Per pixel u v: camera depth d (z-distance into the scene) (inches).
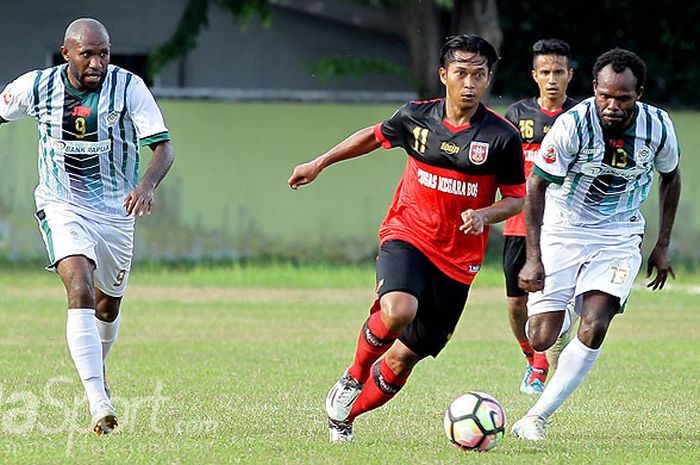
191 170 3235.7
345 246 3280.0
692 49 4160.9
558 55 1498.5
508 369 1577.3
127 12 3681.1
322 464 901.2
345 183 3282.5
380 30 3782.0
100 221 1103.6
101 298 1161.4
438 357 1692.9
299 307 2353.6
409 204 1008.2
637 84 1033.5
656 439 1066.1
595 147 1070.4
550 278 1117.7
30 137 3080.7
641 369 1587.1
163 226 3213.6
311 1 3708.2
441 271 994.7
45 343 1745.8
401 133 1013.2
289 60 3779.5
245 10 3321.9
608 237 1101.7
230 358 1628.9
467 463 916.6
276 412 1174.3
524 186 999.0
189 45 3307.1
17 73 3683.6
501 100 3523.6
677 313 2326.5
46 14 3678.6
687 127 3353.8
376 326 967.0
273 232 3270.2
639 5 4082.2
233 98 3289.9
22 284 2689.5
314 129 3280.0
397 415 1186.0
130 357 1619.1
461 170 984.9
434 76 3449.8
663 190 1124.5
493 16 3417.8
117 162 1104.8
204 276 2824.8
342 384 1000.2
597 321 1061.1
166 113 3225.9
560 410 1243.8
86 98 1080.8
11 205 3078.2
